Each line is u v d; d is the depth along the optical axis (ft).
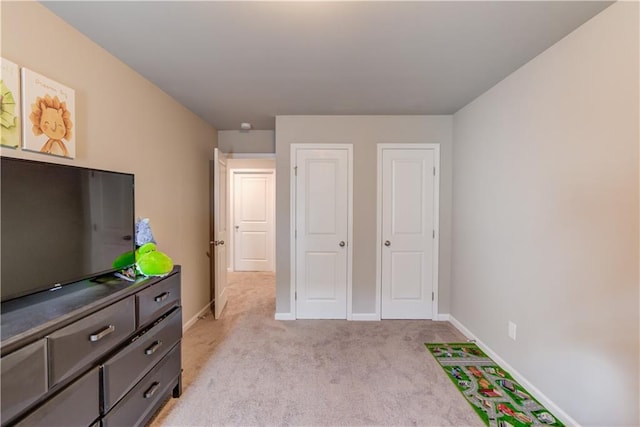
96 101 5.91
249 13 4.94
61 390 3.68
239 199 19.63
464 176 9.68
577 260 5.35
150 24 5.25
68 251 4.55
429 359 7.95
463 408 6.01
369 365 7.63
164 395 5.76
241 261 19.70
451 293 10.66
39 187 4.12
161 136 8.34
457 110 10.09
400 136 10.64
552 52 5.94
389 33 5.53
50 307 3.95
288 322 10.55
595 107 4.99
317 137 10.66
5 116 4.13
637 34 4.33
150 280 5.36
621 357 4.61
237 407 5.99
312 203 10.78
